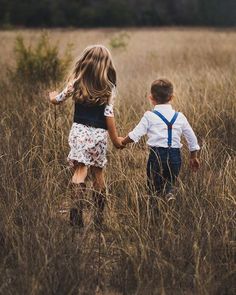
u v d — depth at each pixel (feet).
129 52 69.46
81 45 79.77
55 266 14.01
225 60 54.95
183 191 17.49
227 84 32.58
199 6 251.19
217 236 15.74
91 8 216.33
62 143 22.17
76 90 17.61
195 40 87.61
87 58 17.63
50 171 19.77
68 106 26.61
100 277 14.34
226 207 16.81
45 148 22.07
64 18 211.82
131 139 17.89
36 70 41.93
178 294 13.82
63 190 19.61
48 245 14.73
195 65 50.70
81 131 17.67
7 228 15.81
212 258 14.74
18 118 26.03
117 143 18.15
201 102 28.37
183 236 15.48
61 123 24.08
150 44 82.48
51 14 209.97
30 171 19.65
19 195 18.02
